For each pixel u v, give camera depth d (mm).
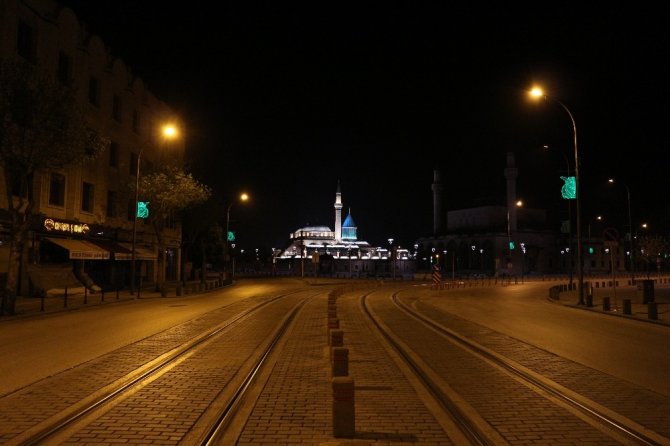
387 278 86188
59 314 22672
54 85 21734
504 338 15516
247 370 10438
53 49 31641
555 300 33281
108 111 39062
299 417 7215
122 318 20891
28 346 13570
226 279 57875
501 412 7508
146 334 15984
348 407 6340
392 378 9828
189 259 66250
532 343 14461
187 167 39906
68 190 34094
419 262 159375
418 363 11367
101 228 37812
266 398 8266
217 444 6113
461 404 7918
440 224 155875
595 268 132125
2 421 6953
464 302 32156
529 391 8820
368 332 16844
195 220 46719
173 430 6609
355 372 10398
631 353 12789
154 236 48000
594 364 11305
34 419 7047
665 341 15008
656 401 8156
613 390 8883
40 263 32562
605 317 22469
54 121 21266
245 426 6801
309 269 134500
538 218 149625
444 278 90938
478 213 145000
